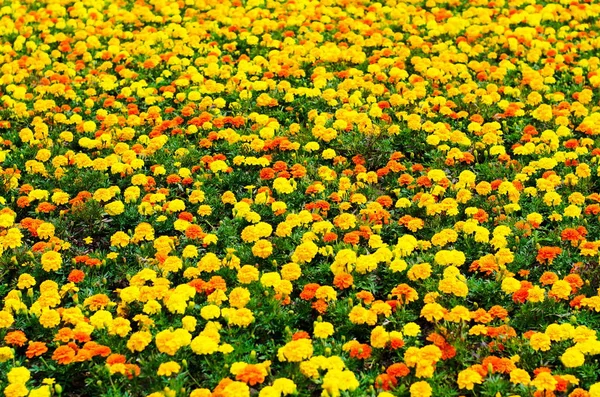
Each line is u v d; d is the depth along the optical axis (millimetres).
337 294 3115
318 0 5035
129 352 2953
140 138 3664
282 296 3062
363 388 2844
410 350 2848
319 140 3686
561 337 2896
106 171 3588
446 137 3633
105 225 3363
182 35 4473
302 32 4539
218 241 3285
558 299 3031
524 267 3176
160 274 3143
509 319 2996
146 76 4102
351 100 3838
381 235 3303
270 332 3008
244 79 3994
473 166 3596
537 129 3740
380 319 3035
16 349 2984
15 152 3648
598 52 4223
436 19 4715
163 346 2883
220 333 2986
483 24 4672
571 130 3725
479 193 3385
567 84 4035
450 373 2881
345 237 3203
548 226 3326
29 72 4145
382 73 4012
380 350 2938
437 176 3434
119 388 2854
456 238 3211
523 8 4941
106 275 3191
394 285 3133
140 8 4789
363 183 3482
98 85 4043
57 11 4859
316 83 3934
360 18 4770
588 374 2844
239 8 4777
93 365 2916
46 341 2998
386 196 3369
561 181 3467
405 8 4816
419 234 3307
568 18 4629
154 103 3906
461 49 4203
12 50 4297
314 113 3779
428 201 3328
